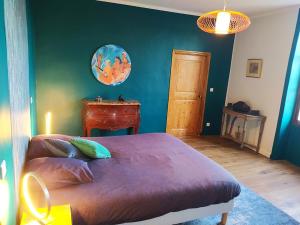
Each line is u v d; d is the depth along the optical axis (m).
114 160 2.42
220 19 2.36
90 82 4.41
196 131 5.57
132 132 4.63
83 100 4.30
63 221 1.43
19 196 1.67
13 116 1.54
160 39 4.71
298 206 2.90
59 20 4.00
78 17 4.10
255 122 4.77
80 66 4.29
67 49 4.15
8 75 1.41
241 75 5.17
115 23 4.34
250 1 3.81
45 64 4.07
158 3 4.29
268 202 2.92
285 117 4.23
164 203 1.92
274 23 4.36
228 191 2.19
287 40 4.12
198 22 2.65
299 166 4.11
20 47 2.19
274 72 4.38
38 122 4.22
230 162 4.11
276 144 4.30
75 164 1.97
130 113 4.34
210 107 5.50
